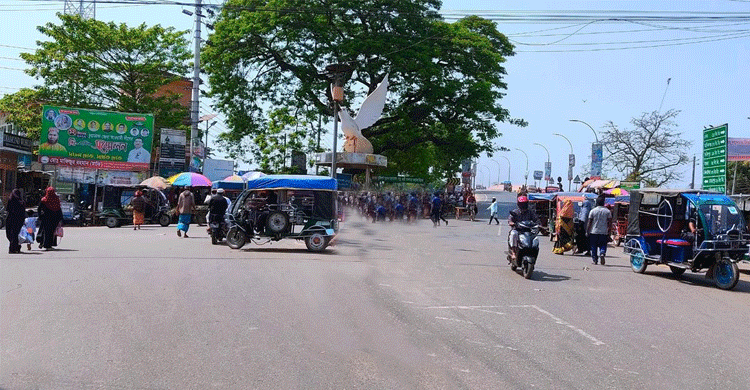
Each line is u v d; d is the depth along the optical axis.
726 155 21.81
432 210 36.34
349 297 10.39
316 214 17.97
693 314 10.12
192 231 26.50
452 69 48.66
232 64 44.53
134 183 35.38
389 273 13.55
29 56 42.88
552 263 17.02
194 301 9.62
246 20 42.62
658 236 14.98
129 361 6.50
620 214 24.61
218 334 7.66
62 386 5.70
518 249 13.77
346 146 42.59
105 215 30.30
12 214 15.69
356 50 42.31
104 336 7.44
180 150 40.81
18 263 13.59
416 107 48.78
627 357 7.26
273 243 20.06
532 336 8.13
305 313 8.98
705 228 13.33
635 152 47.91
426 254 18.02
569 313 9.78
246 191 17.98
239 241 17.81
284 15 42.03
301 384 5.89
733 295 12.37
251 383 5.89
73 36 42.97
